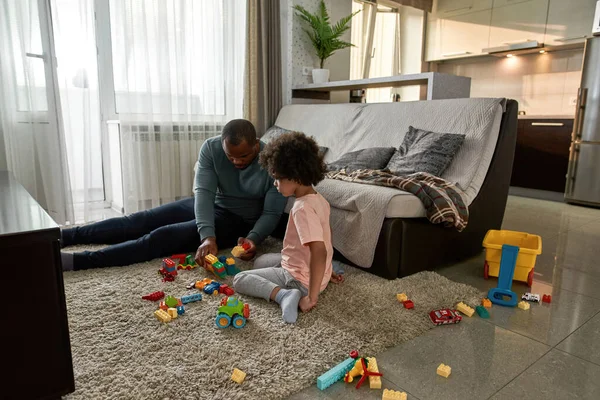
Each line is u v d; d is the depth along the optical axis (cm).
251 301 148
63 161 256
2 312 78
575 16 404
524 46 434
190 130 318
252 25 339
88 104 266
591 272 196
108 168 307
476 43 480
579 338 132
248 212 206
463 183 203
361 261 180
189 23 306
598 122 361
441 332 134
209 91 325
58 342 85
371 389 104
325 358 114
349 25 429
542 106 457
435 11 513
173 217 208
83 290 153
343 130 288
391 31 537
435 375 110
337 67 430
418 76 287
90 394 96
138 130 290
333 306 145
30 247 79
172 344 118
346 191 186
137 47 285
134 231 204
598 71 358
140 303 143
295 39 386
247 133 178
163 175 307
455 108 229
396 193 174
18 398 83
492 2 461
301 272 147
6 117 238
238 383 102
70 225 263
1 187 128
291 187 144
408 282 170
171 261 170
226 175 198
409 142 229
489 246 181
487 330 136
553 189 405
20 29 234
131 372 105
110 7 290
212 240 179
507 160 220
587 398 102
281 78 369
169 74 297
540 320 145
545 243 245
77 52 260
